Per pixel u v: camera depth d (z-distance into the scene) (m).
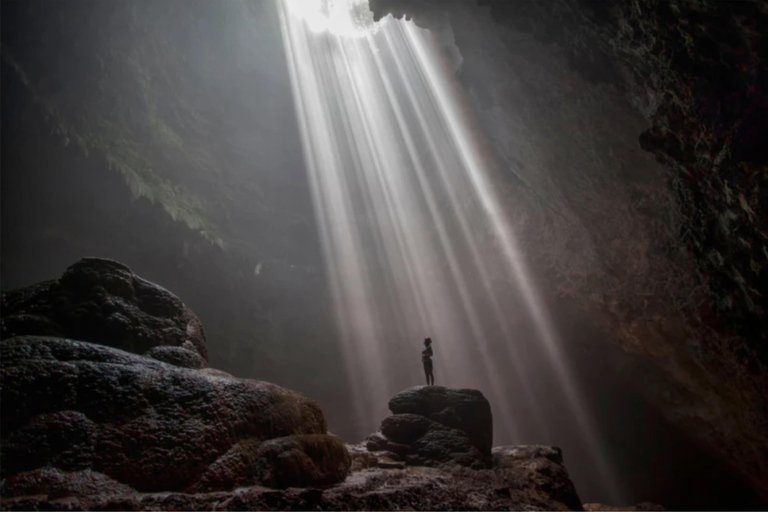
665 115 9.22
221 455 3.62
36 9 15.30
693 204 10.27
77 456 3.09
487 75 14.27
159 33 19.27
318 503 3.31
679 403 19.34
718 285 11.21
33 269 16.89
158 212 18.80
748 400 14.10
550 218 17.42
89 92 17.38
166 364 4.25
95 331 4.70
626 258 14.99
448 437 7.11
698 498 22.27
